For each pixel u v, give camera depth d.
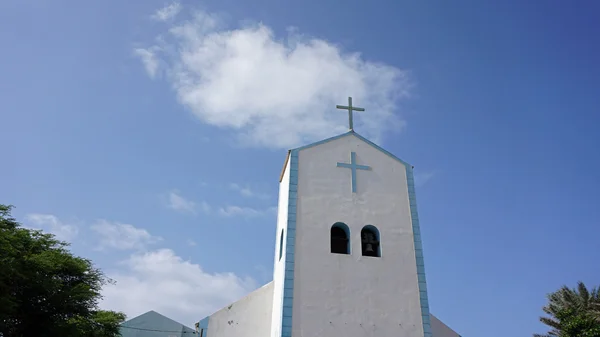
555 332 37.44
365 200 19.66
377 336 17.05
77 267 26.59
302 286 17.44
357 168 20.31
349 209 19.33
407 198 20.09
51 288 22.89
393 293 17.91
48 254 24.84
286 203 19.48
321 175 19.84
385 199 19.86
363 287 17.81
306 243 18.28
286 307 16.98
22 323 22.34
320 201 19.25
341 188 19.72
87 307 25.69
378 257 18.55
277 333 17.64
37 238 25.50
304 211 18.92
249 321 19.97
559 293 38.72
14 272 20.22
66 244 27.14
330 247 18.39
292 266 17.72
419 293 18.09
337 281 17.75
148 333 43.41
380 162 20.73
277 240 21.44
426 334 17.38
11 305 19.86
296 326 16.72
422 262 18.75
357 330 17.03
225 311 20.05
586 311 33.06
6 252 20.69
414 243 19.11
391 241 18.95
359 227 19.05
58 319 23.72
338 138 20.98
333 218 19.00
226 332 19.66
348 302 17.44
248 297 20.44
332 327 16.92
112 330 33.19
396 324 17.38
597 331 27.89
